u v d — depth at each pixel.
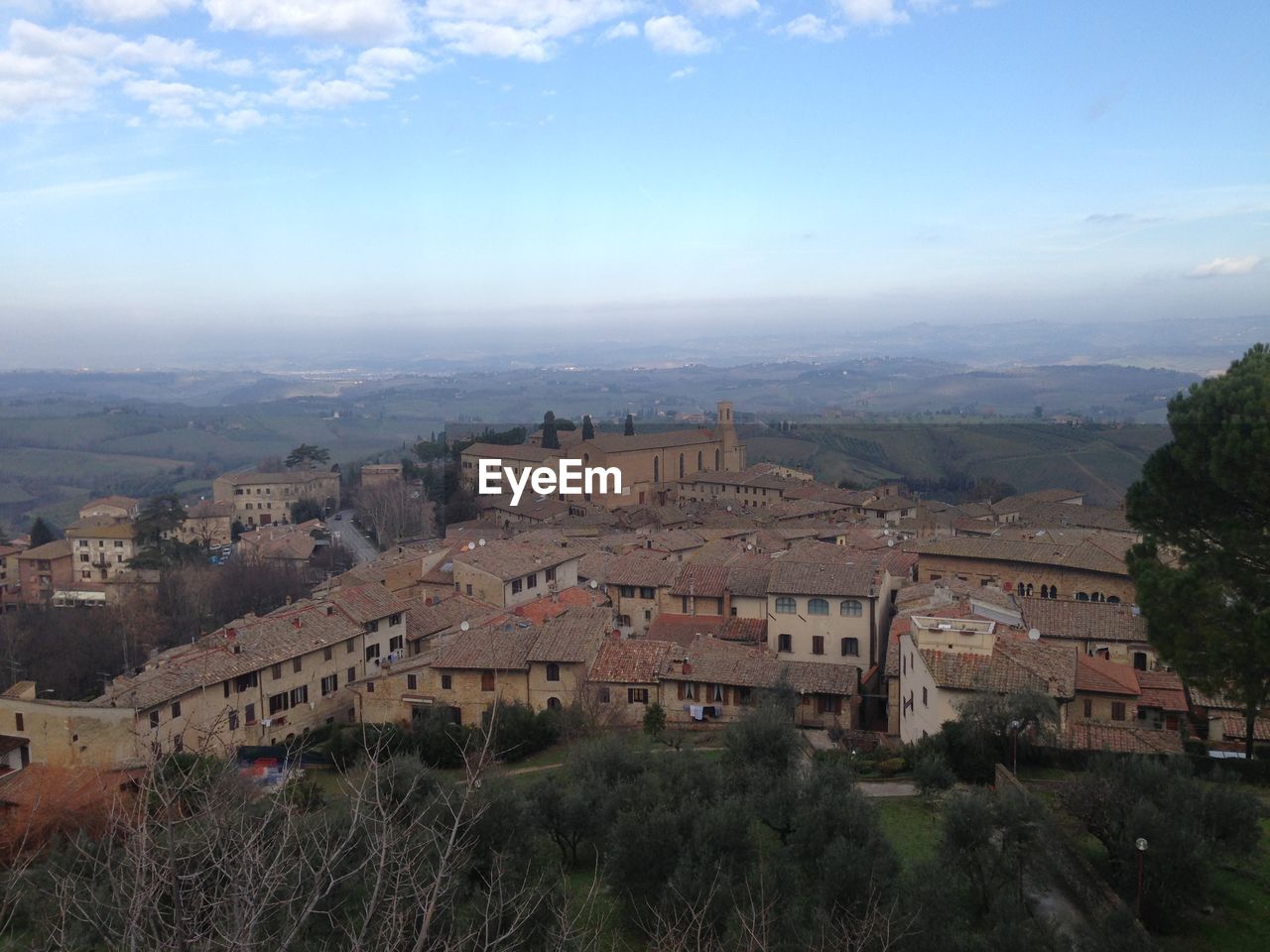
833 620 71.25
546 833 38.03
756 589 77.75
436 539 135.25
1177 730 50.28
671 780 39.53
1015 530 114.94
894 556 93.69
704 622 77.88
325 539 166.50
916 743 48.47
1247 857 33.25
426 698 63.81
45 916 20.62
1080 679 51.94
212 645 63.47
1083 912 31.42
